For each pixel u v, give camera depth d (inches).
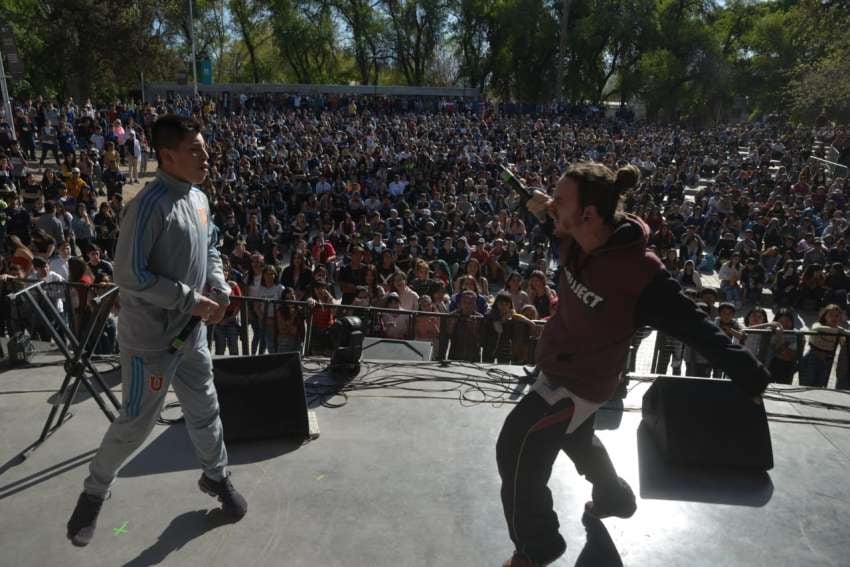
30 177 636.7
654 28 1862.7
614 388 77.7
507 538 101.1
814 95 1215.6
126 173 936.9
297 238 603.8
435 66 2261.3
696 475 119.3
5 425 138.4
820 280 550.3
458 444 129.6
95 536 101.7
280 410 131.0
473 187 831.7
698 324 65.6
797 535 103.3
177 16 1612.9
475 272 424.5
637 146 1220.5
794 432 136.9
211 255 104.0
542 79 2027.6
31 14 1371.8
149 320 90.4
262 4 2062.0
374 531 102.6
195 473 119.6
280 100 1608.0
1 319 193.0
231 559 96.3
